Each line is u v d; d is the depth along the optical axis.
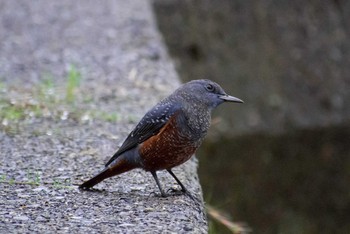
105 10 18.39
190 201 7.68
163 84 12.90
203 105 7.64
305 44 22.16
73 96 11.86
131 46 15.27
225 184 19.59
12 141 9.62
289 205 19.84
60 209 7.21
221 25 21.45
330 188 20.58
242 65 21.47
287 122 21.28
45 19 17.64
